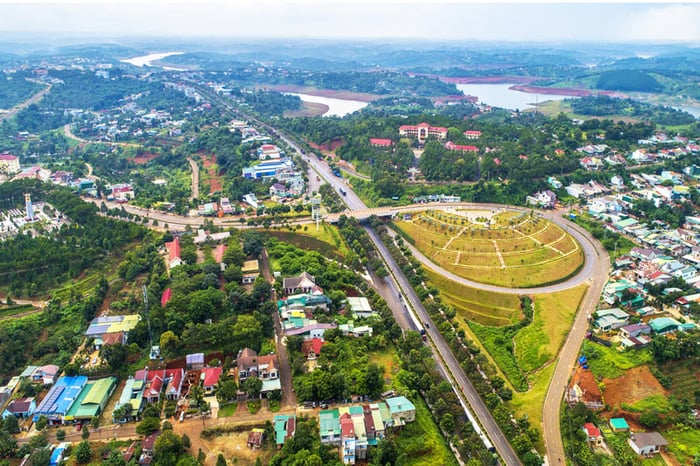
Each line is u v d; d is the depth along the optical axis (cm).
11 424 18925
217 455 17762
